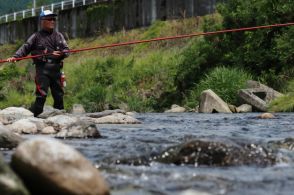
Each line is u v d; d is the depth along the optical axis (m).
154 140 6.57
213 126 9.74
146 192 3.71
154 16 33.34
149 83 23.39
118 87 23.72
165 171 4.45
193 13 31.00
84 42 37.03
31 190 3.40
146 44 30.77
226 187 3.87
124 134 7.78
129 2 35.06
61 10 40.66
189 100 19.12
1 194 3.11
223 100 17.25
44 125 7.92
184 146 4.90
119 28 35.69
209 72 19.67
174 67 22.75
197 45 21.36
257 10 19.45
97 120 10.61
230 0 20.75
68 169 3.39
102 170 4.49
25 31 44.00
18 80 27.53
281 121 10.59
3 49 44.66
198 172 4.41
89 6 37.97
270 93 16.44
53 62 10.26
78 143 6.39
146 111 20.48
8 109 10.88
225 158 4.77
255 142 5.18
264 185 3.96
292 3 18.67
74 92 24.69
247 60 19.03
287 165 4.81
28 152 3.45
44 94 10.21
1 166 3.23
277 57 18.34
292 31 18.02
